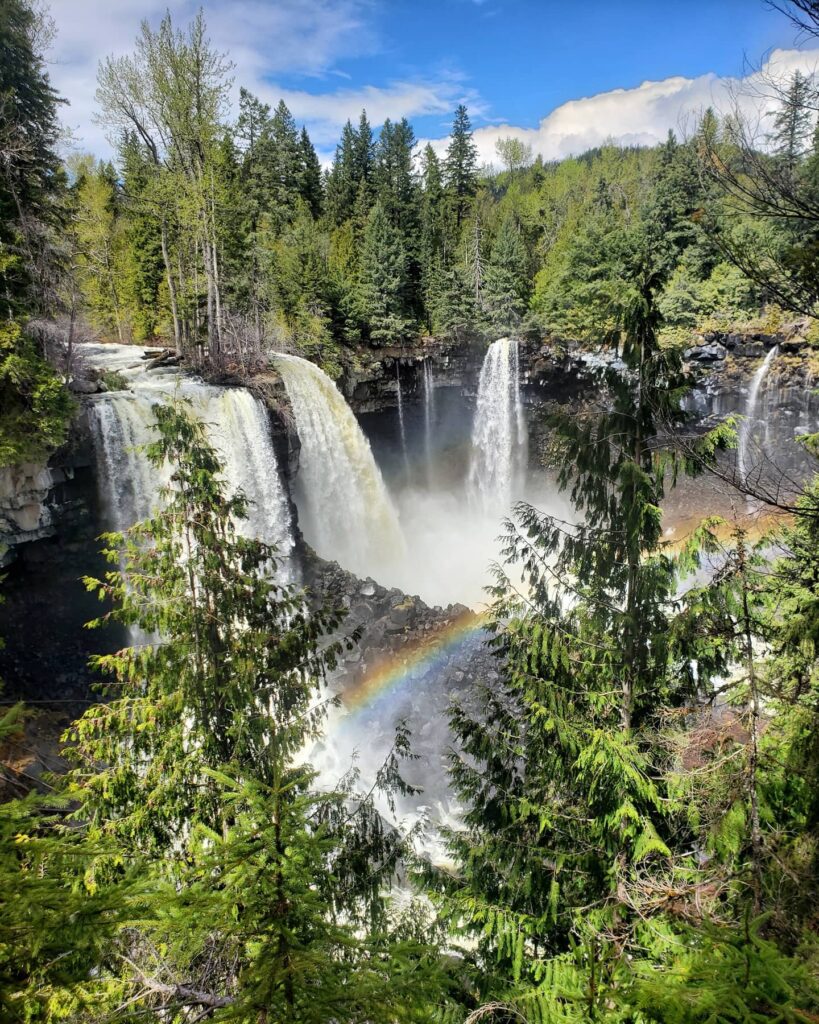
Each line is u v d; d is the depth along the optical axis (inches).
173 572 318.0
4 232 792.9
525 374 1769.2
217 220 1235.9
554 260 2053.4
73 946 122.0
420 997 140.9
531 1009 213.9
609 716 338.0
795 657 309.0
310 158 2630.4
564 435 343.0
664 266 1590.8
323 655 353.1
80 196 1609.3
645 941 230.7
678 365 311.0
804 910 209.3
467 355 1872.5
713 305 1486.2
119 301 1692.9
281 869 149.4
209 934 159.9
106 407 844.6
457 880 335.6
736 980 132.9
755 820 224.8
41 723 759.1
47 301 871.7
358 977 138.3
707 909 226.4
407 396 1802.4
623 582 340.5
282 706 331.9
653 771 312.3
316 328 1561.3
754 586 273.1
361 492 1453.0
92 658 315.6
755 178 218.2
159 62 1040.8
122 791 294.2
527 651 342.6
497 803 335.6
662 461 311.4
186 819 298.4
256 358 1239.5
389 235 1763.0
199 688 312.7
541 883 308.7
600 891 298.8
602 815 304.8
